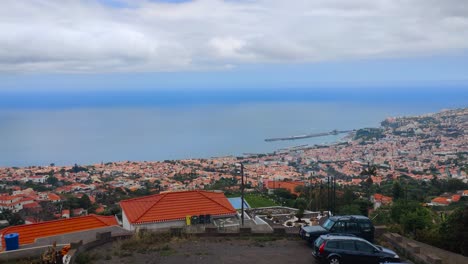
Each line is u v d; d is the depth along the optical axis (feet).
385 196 192.13
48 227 69.72
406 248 50.42
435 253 57.16
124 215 80.94
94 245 51.90
